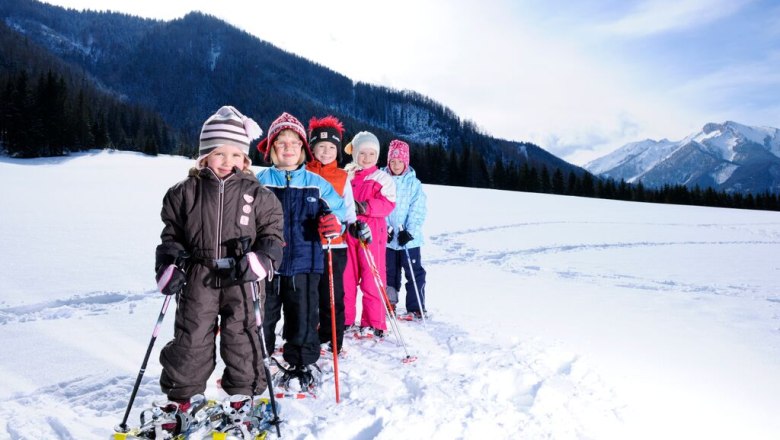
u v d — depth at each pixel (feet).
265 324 9.90
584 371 10.37
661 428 8.11
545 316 16.03
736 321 15.70
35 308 16.17
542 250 35.63
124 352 11.45
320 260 10.00
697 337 13.69
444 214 59.98
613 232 48.01
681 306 18.02
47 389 9.21
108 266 23.56
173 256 7.63
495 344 12.02
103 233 33.86
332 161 11.87
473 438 7.48
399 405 8.47
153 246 29.78
